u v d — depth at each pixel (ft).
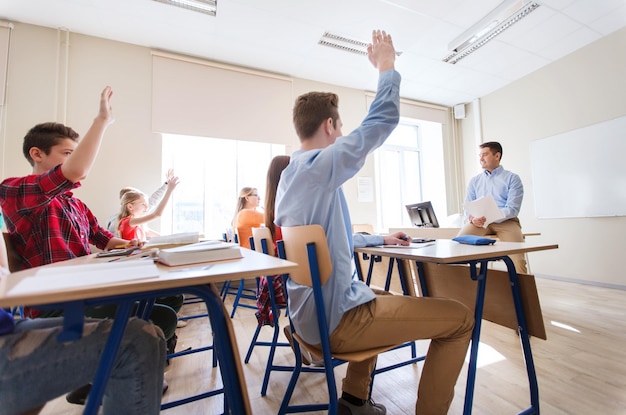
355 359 2.57
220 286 10.11
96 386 1.60
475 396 4.22
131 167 10.52
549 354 5.48
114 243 4.69
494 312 3.92
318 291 2.57
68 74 9.92
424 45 11.41
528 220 13.29
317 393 4.44
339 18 9.85
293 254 2.88
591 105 11.28
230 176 12.72
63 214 3.84
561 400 4.08
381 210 16.31
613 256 10.55
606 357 5.31
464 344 2.98
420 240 4.52
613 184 10.58
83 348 1.90
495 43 11.34
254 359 5.65
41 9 9.07
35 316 3.28
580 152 11.55
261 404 4.19
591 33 10.78
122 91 10.55
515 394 4.25
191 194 12.05
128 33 10.27
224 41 10.89
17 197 3.29
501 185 8.91
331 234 2.78
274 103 12.91
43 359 1.82
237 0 8.98
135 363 2.07
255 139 12.47
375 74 13.42
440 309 2.86
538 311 3.43
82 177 3.29
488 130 15.42
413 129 17.65
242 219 8.61
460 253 2.83
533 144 13.24
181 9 9.29
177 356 5.31
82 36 10.20
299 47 11.36
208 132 11.68
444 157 16.62
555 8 9.58
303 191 2.79
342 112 14.38
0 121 9.02
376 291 3.84
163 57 11.18
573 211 11.68
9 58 9.29
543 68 12.92
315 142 3.30
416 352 5.82
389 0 9.14
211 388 4.61
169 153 11.72
